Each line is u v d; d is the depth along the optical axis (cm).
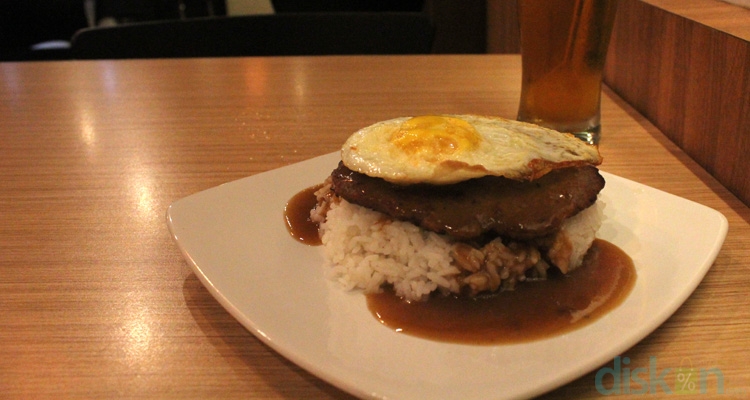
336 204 32
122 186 40
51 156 45
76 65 70
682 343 25
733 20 41
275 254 30
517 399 21
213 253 29
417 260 28
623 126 49
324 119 52
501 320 26
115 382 24
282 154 45
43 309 28
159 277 30
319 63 69
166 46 77
